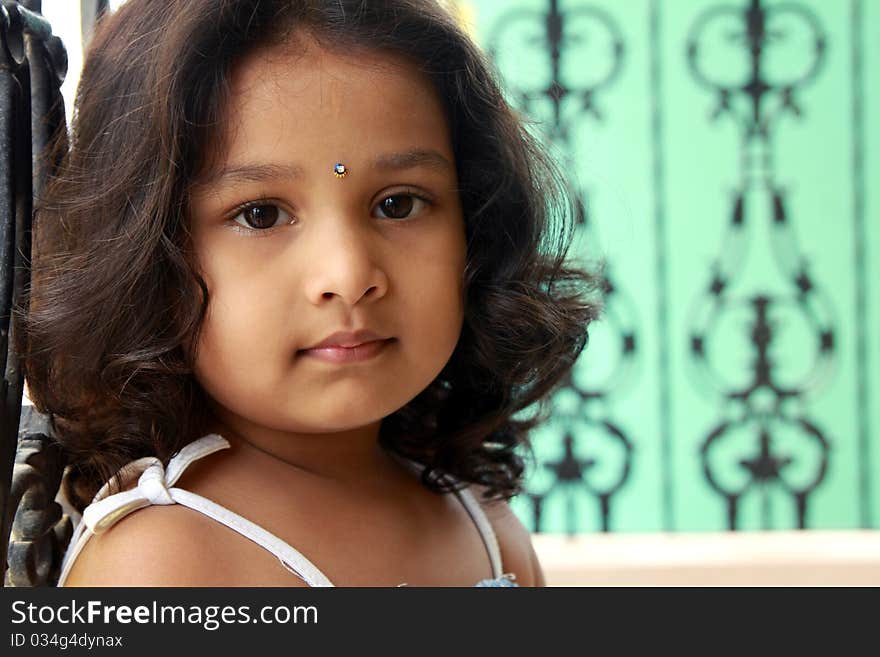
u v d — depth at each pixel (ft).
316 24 2.25
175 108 2.20
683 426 5.65
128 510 2.15
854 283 5.59
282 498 2.35
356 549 2.39
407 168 2.30
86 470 2.48
